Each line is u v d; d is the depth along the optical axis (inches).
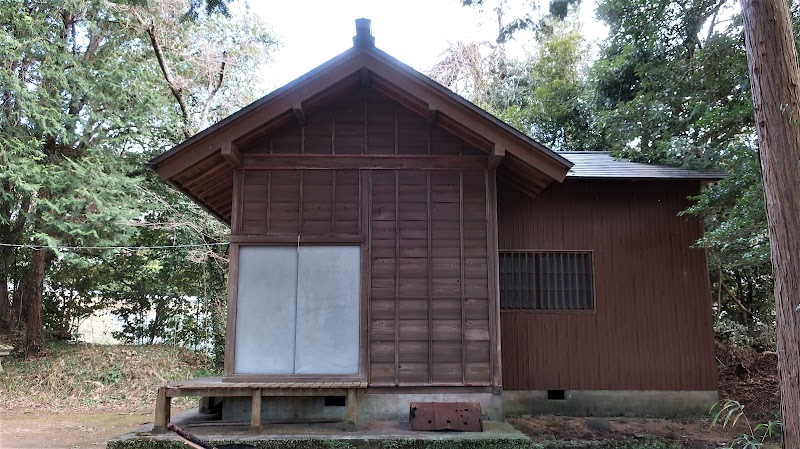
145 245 576.7
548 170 252.5
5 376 464.4
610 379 309.9
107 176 461.7
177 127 540.7
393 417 250.1
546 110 639.8
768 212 169.3
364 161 270.2
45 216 431.5
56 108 447.2
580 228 322.3
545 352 310.5
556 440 264.1
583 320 314.0
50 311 613.3
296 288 259.0
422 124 275.9
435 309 258.7
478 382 252.4
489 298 259.8
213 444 214.7
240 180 266.8
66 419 358.9
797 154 165.0
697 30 404.5
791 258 161.2
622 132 408.2
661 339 314.3
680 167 331.9
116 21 482.3
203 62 565.9
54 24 464.1
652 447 257.1
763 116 171.6
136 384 466.9
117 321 642.2
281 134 272.4
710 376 312.2
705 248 319.9
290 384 238.5
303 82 250.5
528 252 318.3
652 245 322.7
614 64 480.4
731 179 281.9
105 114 474.9
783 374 160.9
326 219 265.1
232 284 257.6
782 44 171.5
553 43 713.0
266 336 254.7
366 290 258.7
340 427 237.0
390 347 255.3
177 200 546.0
